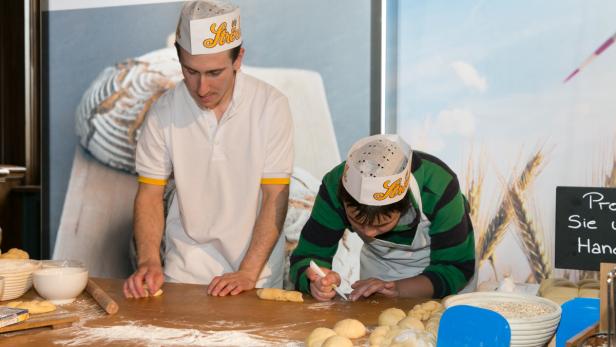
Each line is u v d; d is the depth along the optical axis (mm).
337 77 2896
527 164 2756
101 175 3223
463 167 2826
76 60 3211
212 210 2137
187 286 1930
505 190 2787
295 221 2988
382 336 1304
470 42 2777
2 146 3533
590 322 1212
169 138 2104
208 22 1858
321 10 2889
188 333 1425
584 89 2672
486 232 2820
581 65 2666
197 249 2174
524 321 1140
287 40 2934
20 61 3455
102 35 3172
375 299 1761
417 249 2088
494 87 2768
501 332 1058
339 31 2877
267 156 2082
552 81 2703
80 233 3250
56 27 3223
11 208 3434
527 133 2746
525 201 2766
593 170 2682
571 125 2695
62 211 3264
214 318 1557
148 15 3113
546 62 2703
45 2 3221
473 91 2791
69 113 3242
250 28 2961
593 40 2646
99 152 3217
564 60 2684
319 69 2912
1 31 3438
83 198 3242
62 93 3242
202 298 1771
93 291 1730
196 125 2086
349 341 1266
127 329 1456
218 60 1881
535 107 2730
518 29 2721
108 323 1511
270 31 2947
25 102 3424
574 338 1065
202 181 2121
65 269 1761
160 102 2145
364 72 2867
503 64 2750
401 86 2859
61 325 1478
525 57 2725
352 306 1679
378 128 2867
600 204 1534
